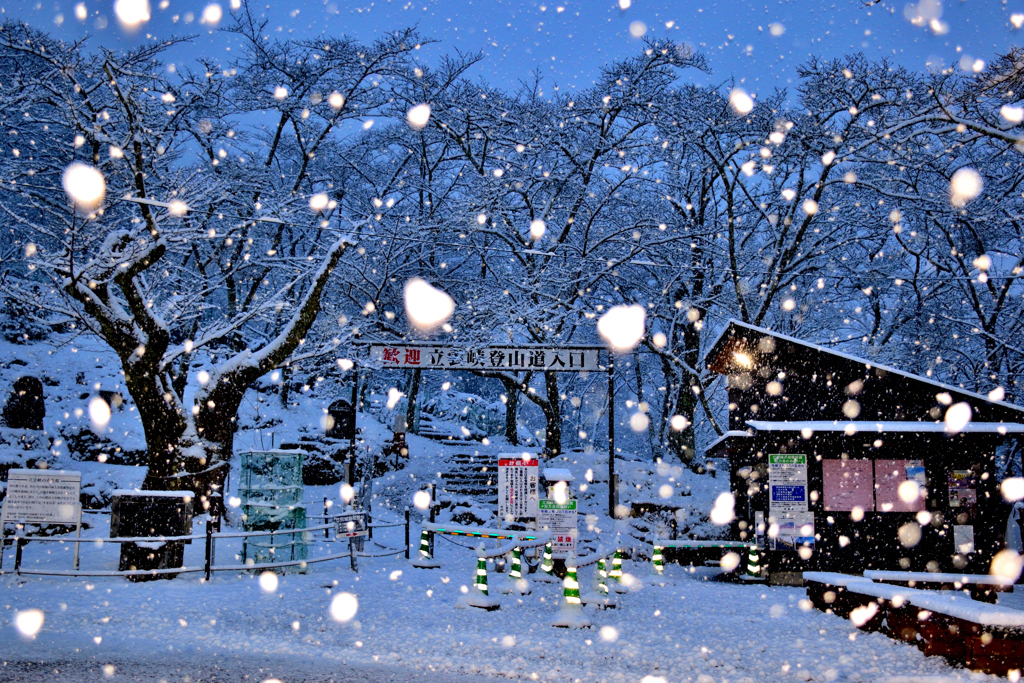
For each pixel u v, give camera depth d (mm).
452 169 26344
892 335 25250
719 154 23656
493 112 23031
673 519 18859
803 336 26438
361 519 12680
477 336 20422
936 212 20734
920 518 11945
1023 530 14250
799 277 24688
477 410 34375
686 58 22797
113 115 16719
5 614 7820
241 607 8695
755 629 8266
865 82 20219
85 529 14883
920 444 13992
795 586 13500
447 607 9242
